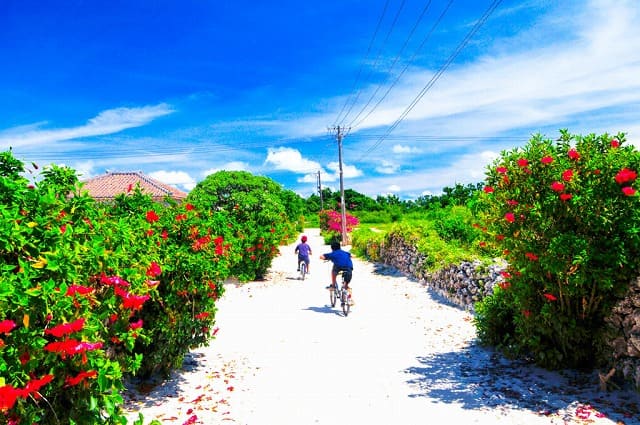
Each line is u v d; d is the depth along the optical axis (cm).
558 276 524
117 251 401
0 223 275
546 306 559
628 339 491
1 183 319
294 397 554
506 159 565
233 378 624
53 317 291
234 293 1362
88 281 355
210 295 641
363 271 1831
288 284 1530
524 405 500
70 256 304
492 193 586
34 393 288
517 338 629
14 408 265
